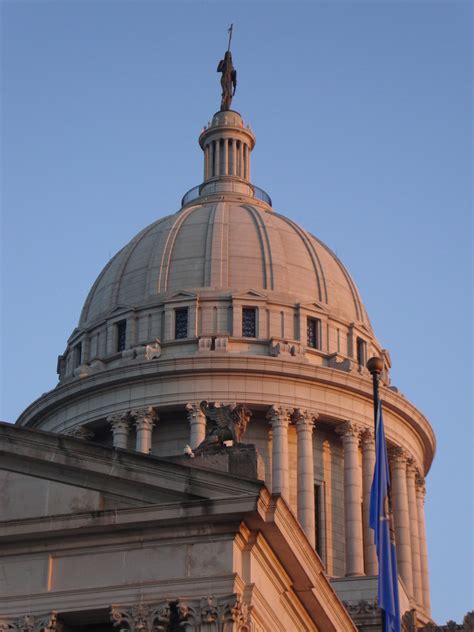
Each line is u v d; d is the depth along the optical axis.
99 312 167.50
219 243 165.25
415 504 161.12
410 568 154.12
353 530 149.25
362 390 155.50
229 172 184.88
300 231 172.62
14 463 78.56
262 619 76.38
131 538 75.12
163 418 153.38
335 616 89.38
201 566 73.31
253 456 76.50
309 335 160.00
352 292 170.00
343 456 154.88
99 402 155.12
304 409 152.25
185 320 158.88
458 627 127.88
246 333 157.62
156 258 166.25
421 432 164.12
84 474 77.31
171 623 73.06
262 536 75.50
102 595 74.12
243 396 151.25
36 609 74.81
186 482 75.31
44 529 76.00
